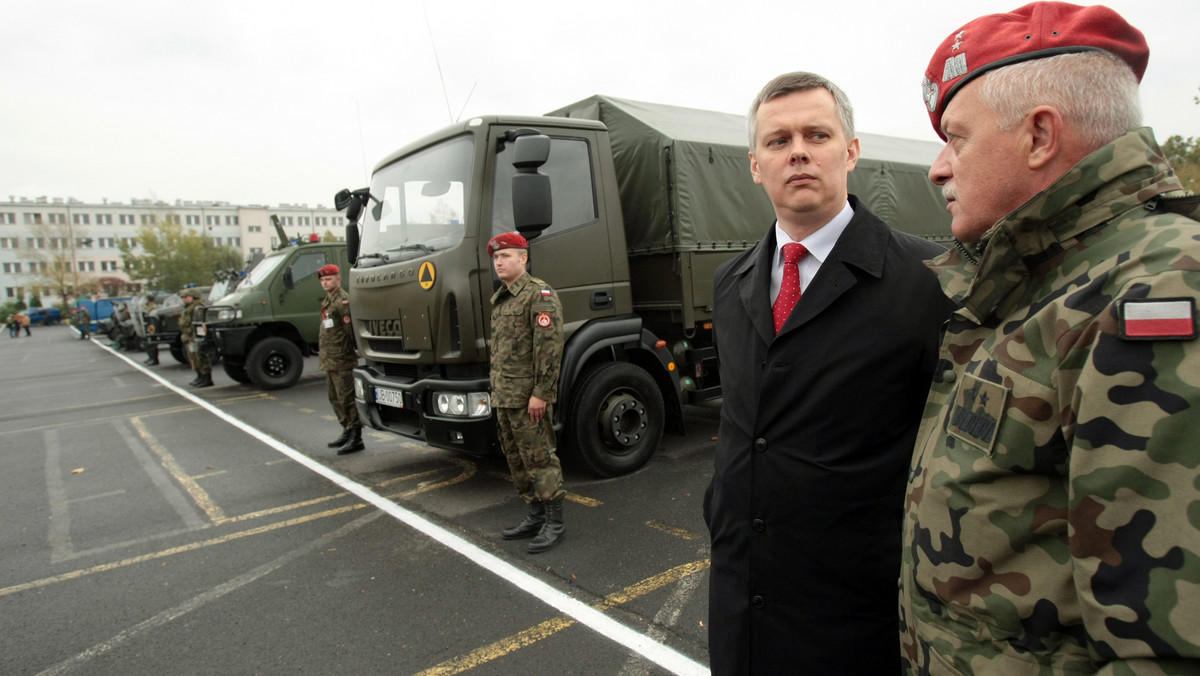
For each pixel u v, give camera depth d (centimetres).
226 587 336
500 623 286
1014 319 89
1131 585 66
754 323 143
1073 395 73
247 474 549
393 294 450
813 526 131
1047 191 84
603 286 462
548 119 444
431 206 444
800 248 141
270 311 984
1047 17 88
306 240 1057
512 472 371
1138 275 71
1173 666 64
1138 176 80
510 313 356
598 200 462
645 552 350
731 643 142
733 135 546
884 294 131
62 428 800
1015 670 82
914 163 681
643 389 482
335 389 591
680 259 473
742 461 141
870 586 130
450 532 393
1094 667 74
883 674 131
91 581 352
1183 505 63
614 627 277
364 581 334
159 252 5425
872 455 130
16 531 438
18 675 265
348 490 489
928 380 131
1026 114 88
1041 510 79
